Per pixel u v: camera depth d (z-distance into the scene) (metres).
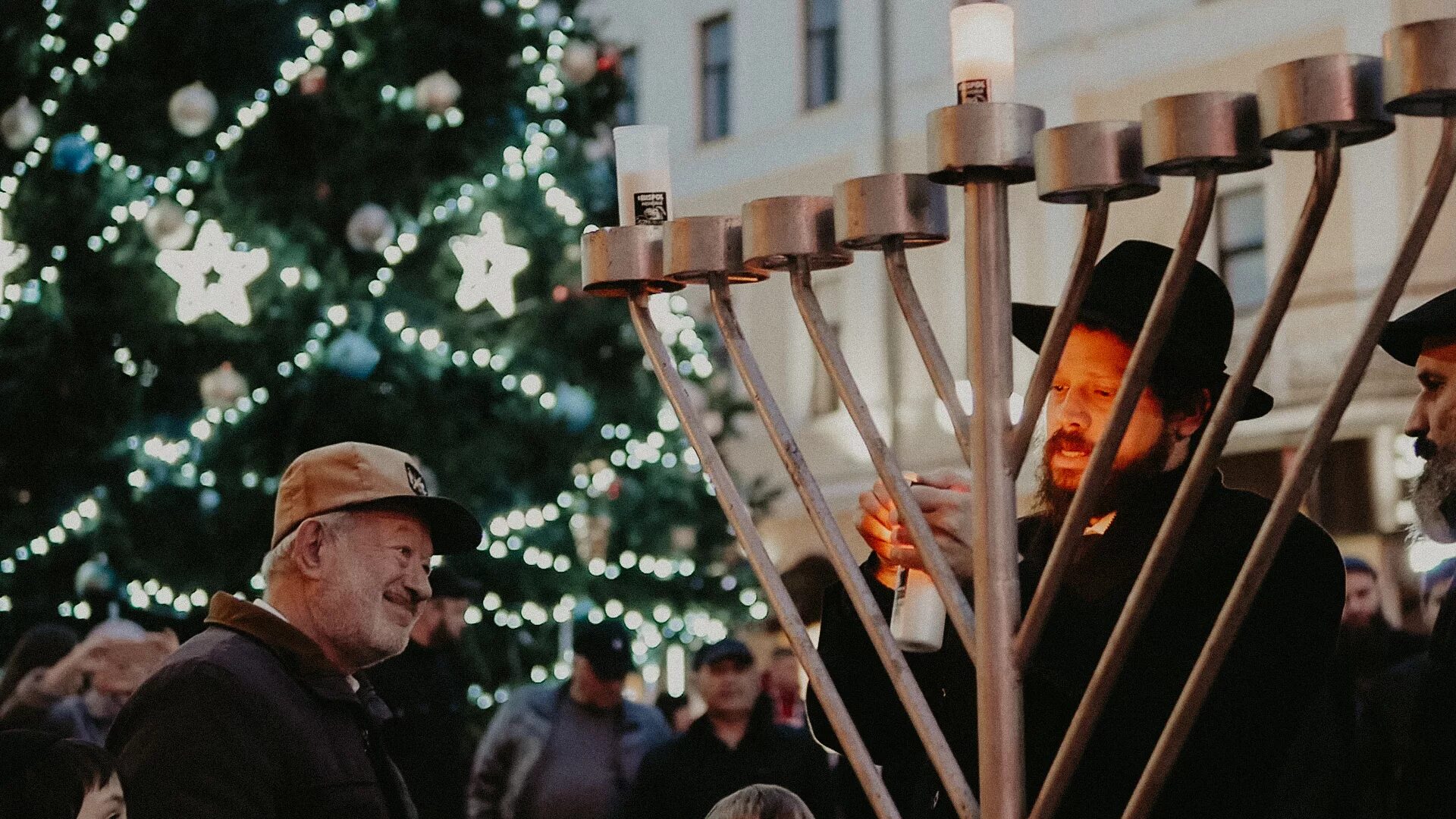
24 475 7.31
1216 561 2.03
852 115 16.52
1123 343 2.10
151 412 7.32
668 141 1.90
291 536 2.85
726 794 5.20
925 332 1.61
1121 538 2.10
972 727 2.13
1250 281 13.51
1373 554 12.67
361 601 2.82
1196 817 1.94
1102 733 1.96
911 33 16.06
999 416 1.54
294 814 2.64
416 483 2.91
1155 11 14.09
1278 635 2.00
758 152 17.42
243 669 2.67
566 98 7.98
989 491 1.54
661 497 8.32
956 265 15.27
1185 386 2.13
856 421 1.65
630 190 1.89
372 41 7.46
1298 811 3.13
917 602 1.81
